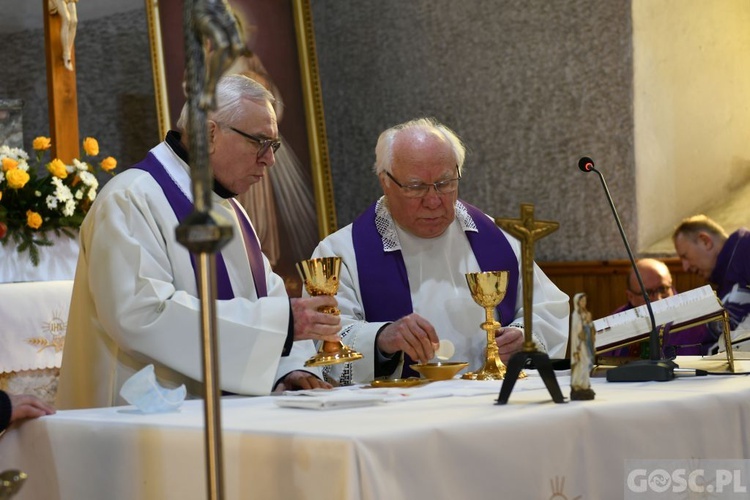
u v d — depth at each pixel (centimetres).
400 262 412
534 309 409
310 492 194
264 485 204
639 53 724
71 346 344
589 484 226
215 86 178
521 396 261
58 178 519
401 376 377
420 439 198
